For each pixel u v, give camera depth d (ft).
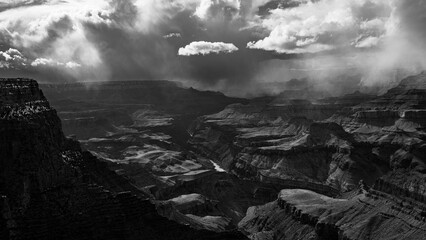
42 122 596.29
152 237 577.84
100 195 580.71
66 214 538.47
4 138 540.52
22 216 510.99
